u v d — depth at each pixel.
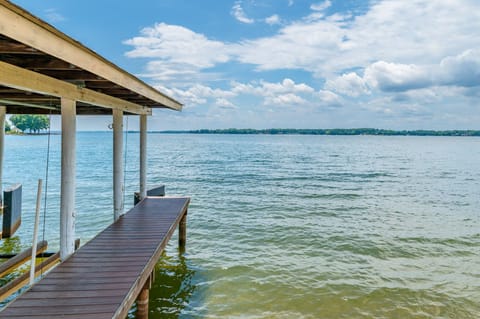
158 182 20.52
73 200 4.91
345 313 5.30
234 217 11.55
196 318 5.07
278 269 7.00
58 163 30.16
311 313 5.29
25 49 2.84
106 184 18.83
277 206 13.47
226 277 6.58
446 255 7.99
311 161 36.84
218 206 13.41
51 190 16.50
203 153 49.91
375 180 21.78
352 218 11.55
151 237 5.75
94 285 3.92
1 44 2.73
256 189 17.92
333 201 14.66
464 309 5.48
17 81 3.45
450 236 9.45
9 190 8.70
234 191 17.27
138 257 4.82
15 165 28.02
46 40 2.70
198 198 15.23
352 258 7.71
